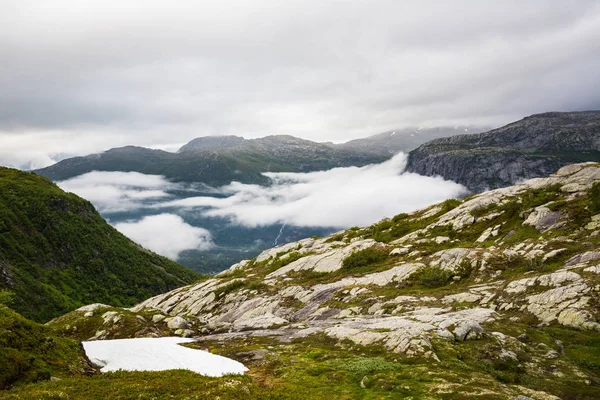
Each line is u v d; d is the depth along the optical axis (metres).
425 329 46.72
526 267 71.00
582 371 36.31
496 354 39.59
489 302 60.44
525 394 29.69
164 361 43.47
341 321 64.19
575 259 65.56
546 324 49.28
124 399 26.62
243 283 112.00
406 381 32.94
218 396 26.94
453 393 29.48
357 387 33.22
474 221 114.62
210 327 71.25
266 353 47.25
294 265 121.81
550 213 93.75
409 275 84.56
